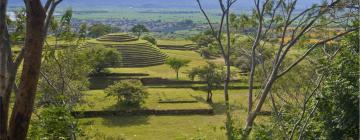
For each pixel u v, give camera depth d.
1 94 6.53
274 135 13.39
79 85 21.64
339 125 13.68
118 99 39.22
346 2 11.27
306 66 16.02
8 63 6.80
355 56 13.62
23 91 6.42
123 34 73.06
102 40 70.56
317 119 14.58
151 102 40.53
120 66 62.25
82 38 14.19
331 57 13.73
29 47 6.38
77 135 11.50
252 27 13.51
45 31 7.46
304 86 16.08
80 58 14.62
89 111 36.03
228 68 12.30
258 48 14.06
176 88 49.31
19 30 9.08
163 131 32.41
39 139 9.55
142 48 69.44
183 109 38.41
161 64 67.44
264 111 23.12
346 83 13.36
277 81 16.22
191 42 91.62
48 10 7.59
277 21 12.45
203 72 44.16
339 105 13.69
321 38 13.62
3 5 6.49
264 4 12.15
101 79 52.31
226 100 12.42
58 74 14.04
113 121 35.03
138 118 36.34
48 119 9.76
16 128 6.44
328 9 11.29
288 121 15.42
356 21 11.70
